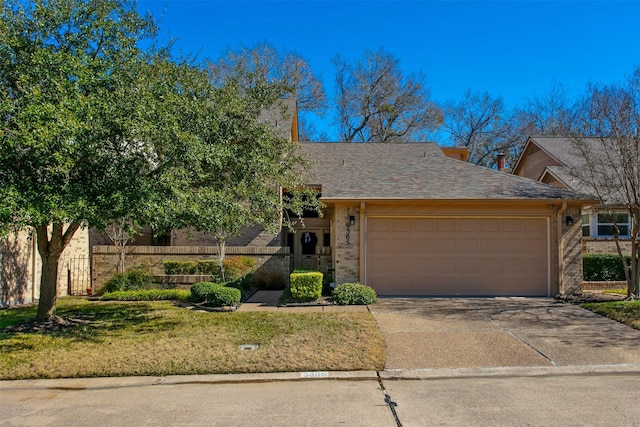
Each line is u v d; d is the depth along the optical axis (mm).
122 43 8555
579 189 16000
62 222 8148
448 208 13469
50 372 6941
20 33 8258
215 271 15672
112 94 7672
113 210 7477
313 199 11992
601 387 6230
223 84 10641
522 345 8180
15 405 5832
